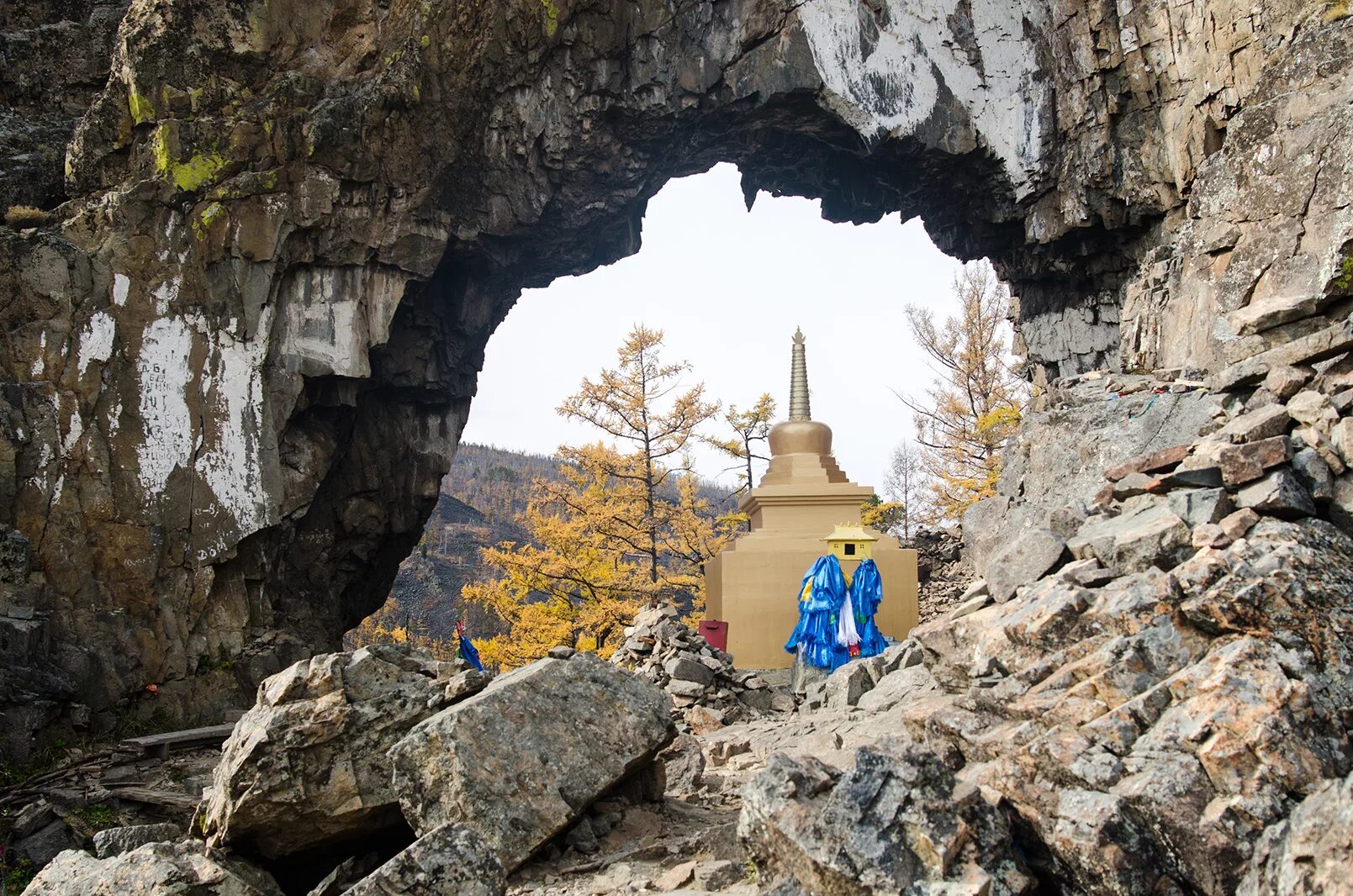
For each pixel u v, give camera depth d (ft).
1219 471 27.76
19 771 52.34
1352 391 28.17
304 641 71.61
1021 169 88.74
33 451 60.75
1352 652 20.75
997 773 20.44
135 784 51.72
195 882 25.02
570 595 106.93
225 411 68.59
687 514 108.27
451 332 86.33
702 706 48.98
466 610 184.75
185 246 68.64
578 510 107.86
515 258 85.25
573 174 81.66
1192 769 18.56
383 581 89.81
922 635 29.17
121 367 65.31
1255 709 18.84
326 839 28.50
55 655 57.82
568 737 27.12
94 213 67.67
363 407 82.94
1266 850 16.96
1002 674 24.80
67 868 25.40
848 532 59.72
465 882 20.90
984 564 38.01
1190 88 80.53
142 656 62.13
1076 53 86.33
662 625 55.16
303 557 79.77
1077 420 38.40
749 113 83.61
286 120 71.77
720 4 80.89
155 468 65.36
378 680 29.81
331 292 74.33
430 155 76.13
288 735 27.76
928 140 86.33
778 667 60.85
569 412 109.09
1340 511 26.14
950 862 17.97
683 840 26.00
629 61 79.77
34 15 82.43
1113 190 86.28
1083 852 18.20
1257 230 42.98
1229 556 22.97
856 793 18.70
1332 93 44.39
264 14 73.26
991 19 88.48
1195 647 21.89
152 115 70.13
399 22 75.31
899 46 85.40
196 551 66.18
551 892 24.02
